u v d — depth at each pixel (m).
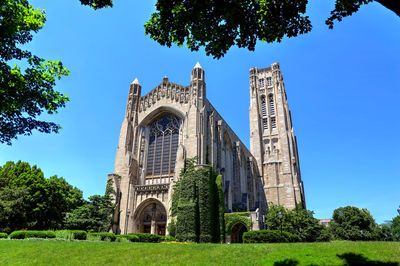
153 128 62.16
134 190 54.47
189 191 46.47
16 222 52.31
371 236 74.31
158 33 17.02
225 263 21.72
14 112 20.16
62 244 28.83
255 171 91.62
